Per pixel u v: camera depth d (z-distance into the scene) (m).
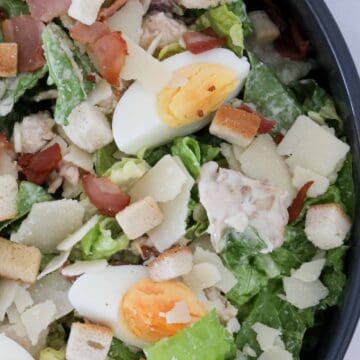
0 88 0.31
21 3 0.32
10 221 0.30
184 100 0.31
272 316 0.31
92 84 0.31
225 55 0.31
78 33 0.31
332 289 0.31
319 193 0.31
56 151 0.31
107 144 0.31
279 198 0.31
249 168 0.31
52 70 0.30
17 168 0.31
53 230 0.30
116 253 0.31
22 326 0.30
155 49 0.31
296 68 0.33
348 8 0.37
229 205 0.30
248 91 0.32
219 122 0.31
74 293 0.30
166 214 0.30
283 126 0.32
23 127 0.31
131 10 0.31
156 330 0.30
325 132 0.31
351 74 0.31
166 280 0.30
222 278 0.31
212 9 0.32
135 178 0.30
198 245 0.31
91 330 0.30
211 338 0.30
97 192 0.30
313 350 0.32
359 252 0.30
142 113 0.31
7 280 0.30
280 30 0.33
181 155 0.31
